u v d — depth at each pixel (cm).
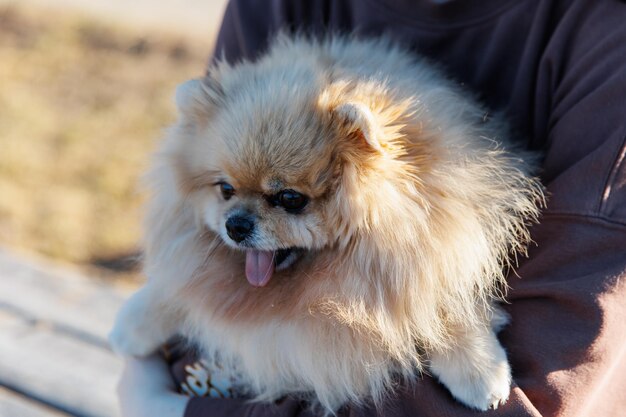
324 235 191
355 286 185
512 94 201
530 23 198
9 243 520
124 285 475
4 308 353
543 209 175
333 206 188
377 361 184
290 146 188
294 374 199
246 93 200
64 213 564
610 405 178
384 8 220
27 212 567
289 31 236
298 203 193
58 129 709
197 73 823
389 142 180
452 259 180
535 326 166
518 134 201
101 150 669
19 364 309
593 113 167
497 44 204
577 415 158
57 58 877
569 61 184
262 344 197
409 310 182
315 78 196
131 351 222
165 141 220
